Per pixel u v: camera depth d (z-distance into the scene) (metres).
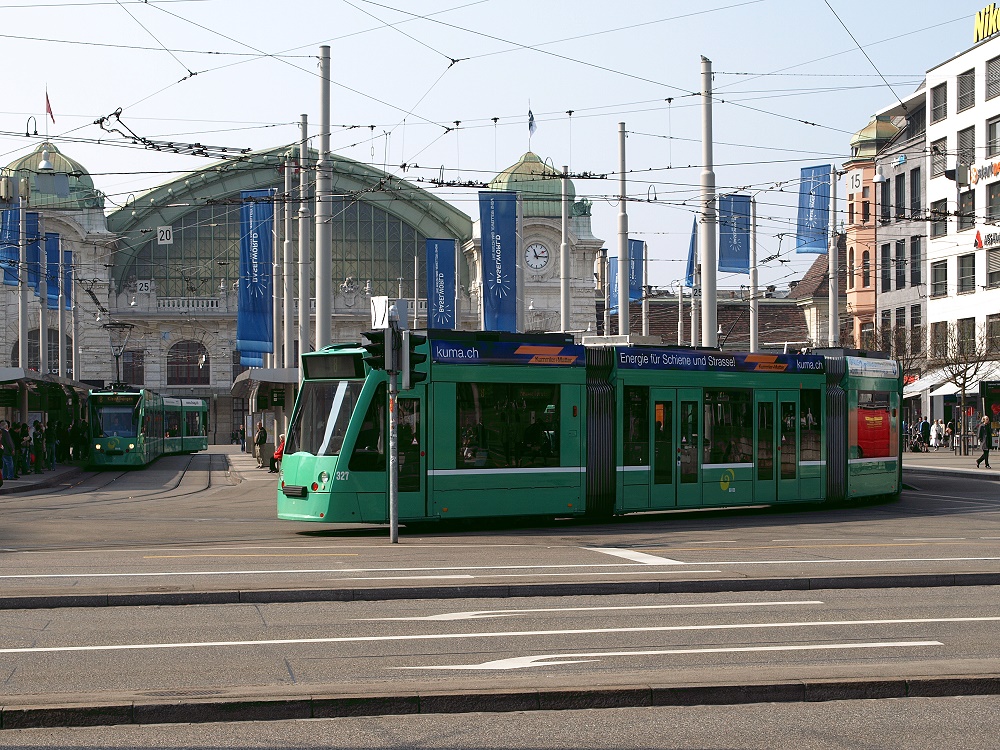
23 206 47.78
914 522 23.38
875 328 70.44
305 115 37.91
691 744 6.98
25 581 13.57
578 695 7.76
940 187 67.56
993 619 11.33
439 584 12.91
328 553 17.06
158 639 10.15
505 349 22.08
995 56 61.69
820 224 40.97
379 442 20.97
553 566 15.23
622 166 38.19
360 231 94.50
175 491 37.44
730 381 24.98
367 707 7.57
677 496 23.95
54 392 51.44
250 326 43.06
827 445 26.81
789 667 8.65
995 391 58.72
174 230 93.19
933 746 6.96
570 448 22.61
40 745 6.92
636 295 51.25
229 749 6.86
